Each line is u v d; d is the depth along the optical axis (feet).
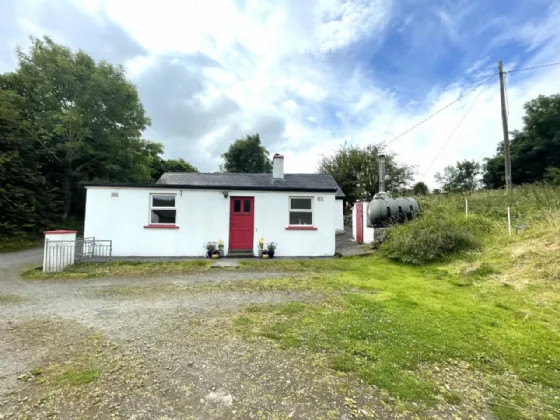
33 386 7.63
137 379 8.02
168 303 15.48
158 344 10.34
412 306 14.90
